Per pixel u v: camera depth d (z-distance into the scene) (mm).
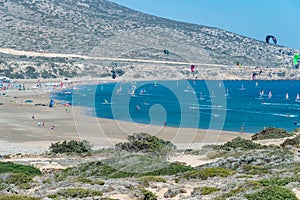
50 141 106688
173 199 31422
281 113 188000
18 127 131750
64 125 135750
